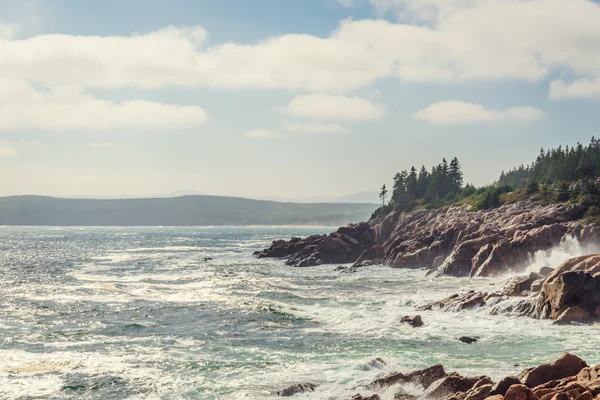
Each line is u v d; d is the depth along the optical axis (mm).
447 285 67750
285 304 53375
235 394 25938
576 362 22406
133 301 55250
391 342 35594
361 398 23547
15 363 31766
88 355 33750
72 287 67625
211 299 56219
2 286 68938
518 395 18500
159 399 25766
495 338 35938
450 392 22609
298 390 25547
